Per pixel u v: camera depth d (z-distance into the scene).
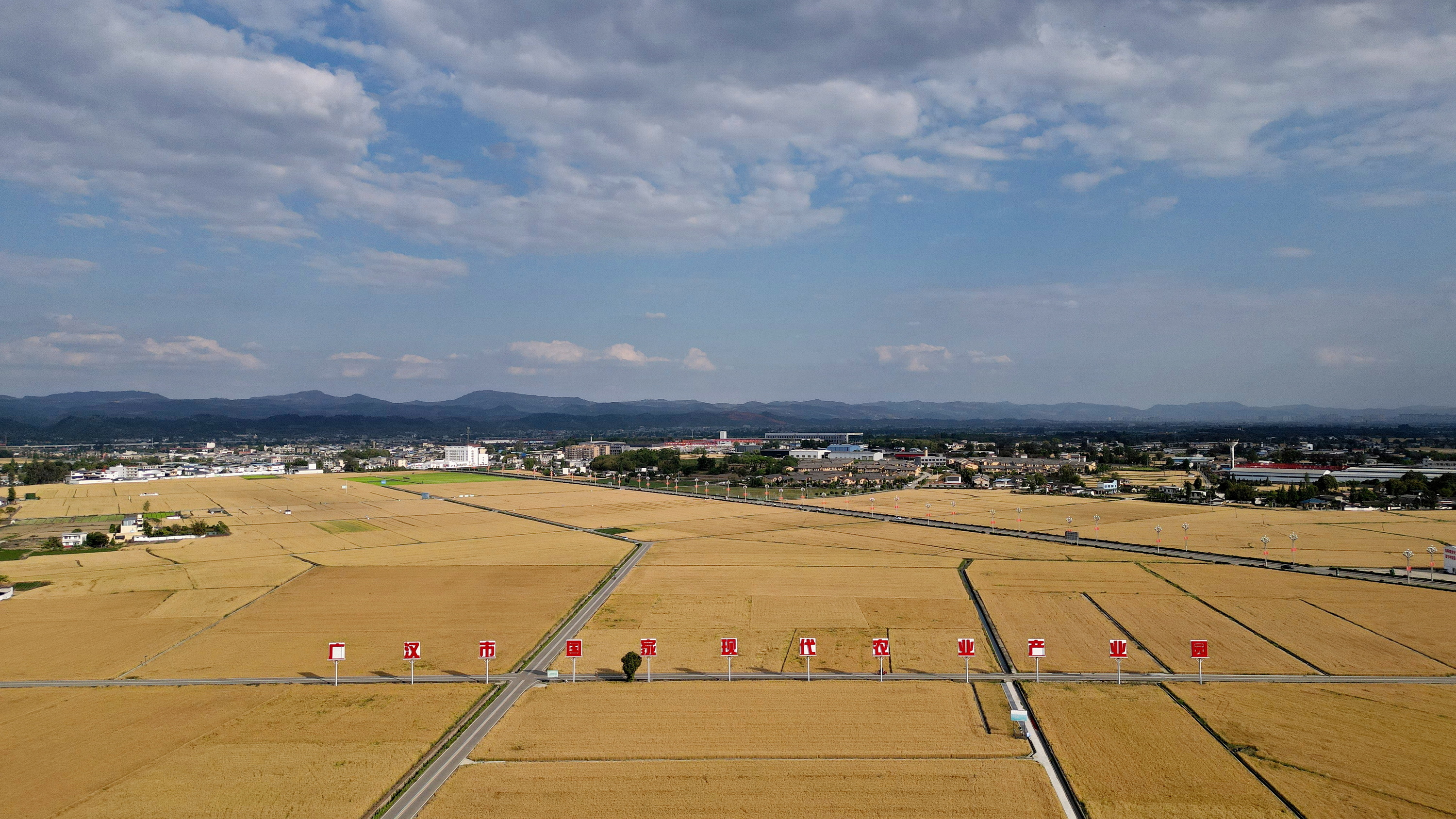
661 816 54.25
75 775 61.34
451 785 58.78
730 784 58.78
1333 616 104.88
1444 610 107.50
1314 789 57.09
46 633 102.75
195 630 103.81
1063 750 63.84
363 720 72.00
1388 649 91.00
